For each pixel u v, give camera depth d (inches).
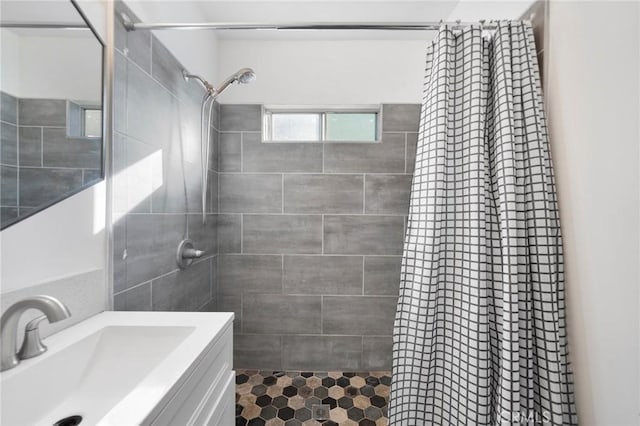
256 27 41.5
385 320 70.3
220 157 70.2
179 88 51.8
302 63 70.9
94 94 33.3
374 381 66.4
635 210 26.3
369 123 74.7
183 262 52.8
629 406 27.2
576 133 32.3
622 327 27.6
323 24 40.8
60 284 28.9
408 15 62.0
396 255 70.1
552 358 33.0
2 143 24.0
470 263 38.0
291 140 71.7
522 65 36.4
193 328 30.0
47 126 27.9
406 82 70.7
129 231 38.8
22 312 22.1
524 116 36.0
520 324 35.1
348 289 70.2
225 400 31.7
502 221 35.2
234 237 70.2
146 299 42.6
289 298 70.4
